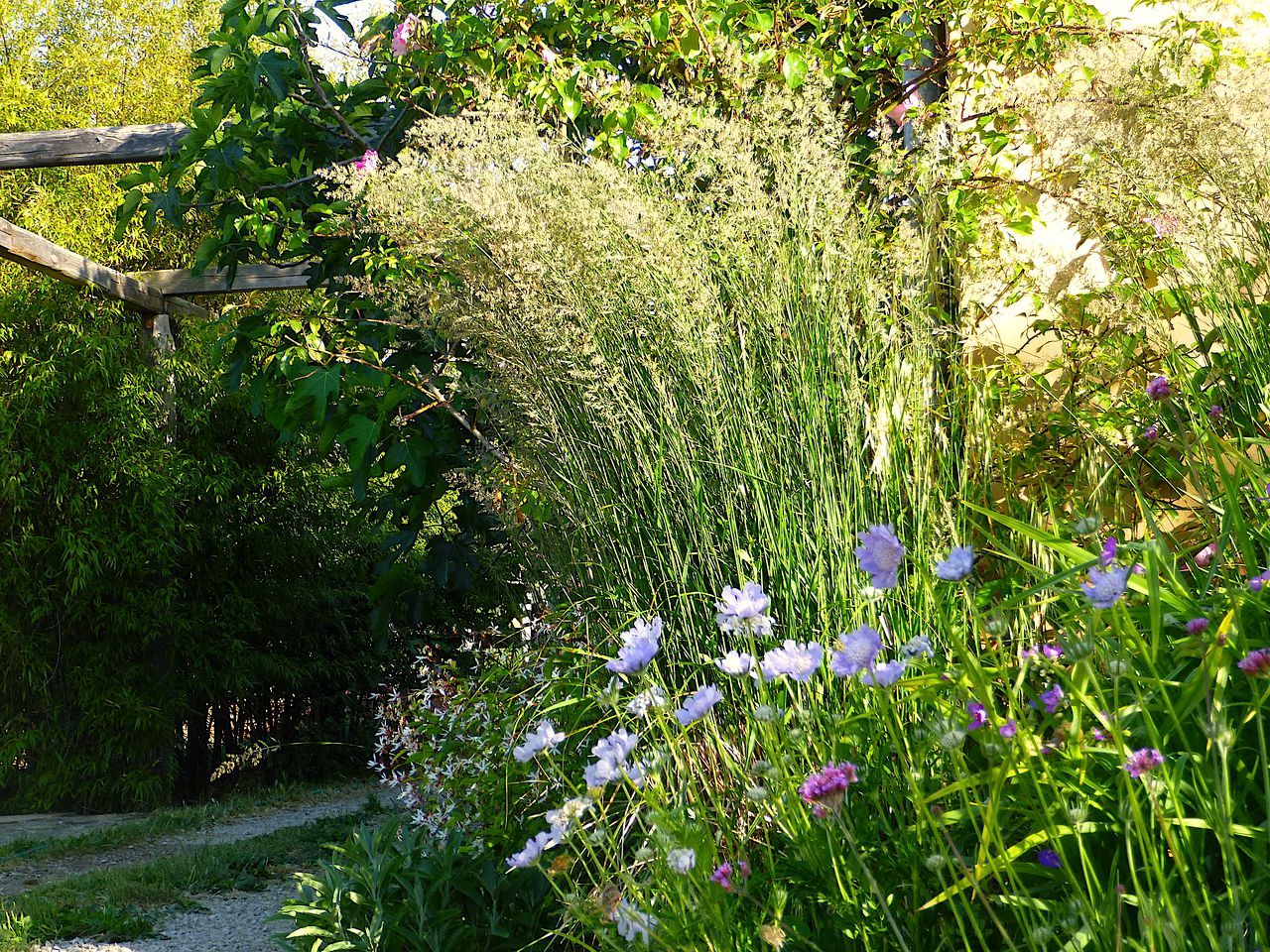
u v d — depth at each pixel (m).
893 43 3.06
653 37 3.12
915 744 1.30
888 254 2.43
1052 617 1.58
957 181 2.73
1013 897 0.98
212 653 7.66
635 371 2.16
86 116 7.75
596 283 2.21
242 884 4.57
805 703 1.49
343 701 9.02
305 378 3.78
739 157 2.27
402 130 3.94
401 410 3.86
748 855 1.46
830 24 3.23
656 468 2.04
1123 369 2.52
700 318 2.08
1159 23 2.89
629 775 1.29
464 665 3.79
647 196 2.35
